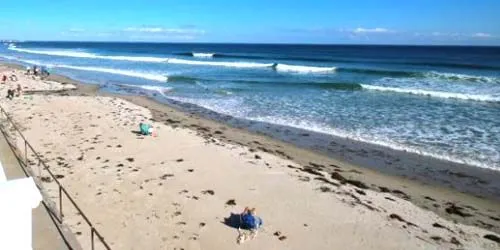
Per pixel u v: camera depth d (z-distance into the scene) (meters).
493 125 21.47
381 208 11.77
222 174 13.66
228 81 42.62
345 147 18.34
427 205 12.44
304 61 75.81
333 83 38.19
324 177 14.16
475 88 35.62
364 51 123.44
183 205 11.20
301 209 11.30
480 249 9.75
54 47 173.25
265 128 21.91
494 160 16.23
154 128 19.78
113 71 54.06
